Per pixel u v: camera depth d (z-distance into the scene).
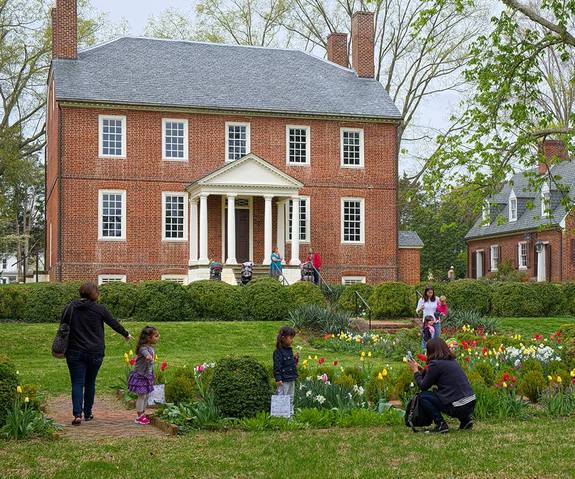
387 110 42.44
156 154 39.19
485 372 15.52
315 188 41.34
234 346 24.72
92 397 12.88
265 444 10.70
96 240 38.19
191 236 38.78
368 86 44.00
